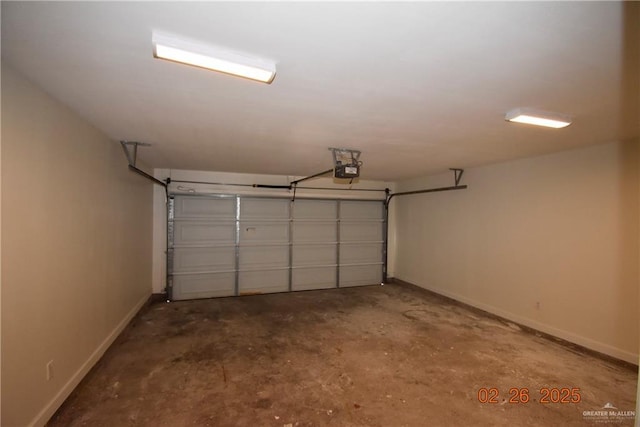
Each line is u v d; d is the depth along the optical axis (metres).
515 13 1.14
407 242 6.42
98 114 2.38
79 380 2.47
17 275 1.71
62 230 2.20
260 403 2.37
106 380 2.65
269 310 4.79
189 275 5.41
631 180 2.94
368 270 6.67
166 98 2.04
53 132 2.06
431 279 5.71
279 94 1.96
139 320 4.20
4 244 1.61
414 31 1.26
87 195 2.60
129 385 2.58
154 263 5.19
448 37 1.30
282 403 2.37
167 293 5.28
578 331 3.35
